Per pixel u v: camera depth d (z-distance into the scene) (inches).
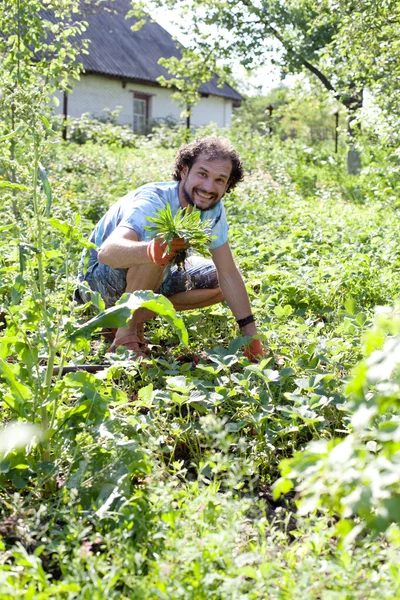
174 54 1110.4
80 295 164.4
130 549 73.0
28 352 94.4
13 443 87.4
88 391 94.3
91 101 969.5
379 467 51.8
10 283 142.3
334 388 125.6
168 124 1050.7
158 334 160.6
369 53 381.4
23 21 289.4
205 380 132.3
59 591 67.7
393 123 350.0
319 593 68.7
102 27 1027.9
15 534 81.1
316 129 1798.7
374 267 219.3
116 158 518.9
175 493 84.6
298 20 692.7
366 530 84.5
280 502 98.0
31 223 99.8
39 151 98.5
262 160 601.3
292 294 187.8
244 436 114.0
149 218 118.3
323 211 385.7
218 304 179.0
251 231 290.5
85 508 85.0
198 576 66.7
